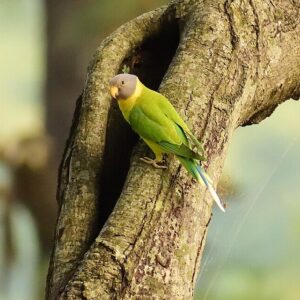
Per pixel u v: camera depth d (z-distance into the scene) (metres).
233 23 11.66
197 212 11.43
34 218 15.73
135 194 11.41
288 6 11.76
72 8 16.77
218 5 11.68
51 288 11.41
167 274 11.35
